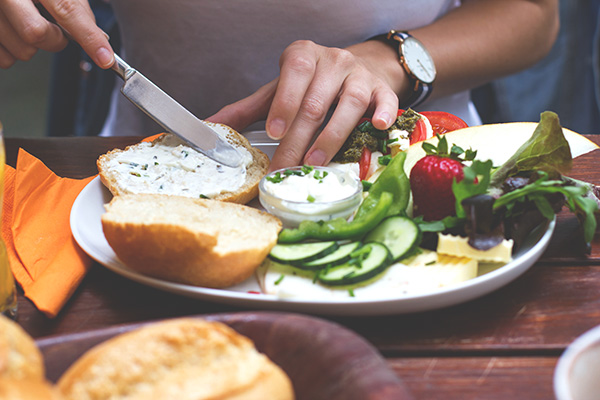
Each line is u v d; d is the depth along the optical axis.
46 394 0.30
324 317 0.42
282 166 0.55
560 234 0.50
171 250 0.43
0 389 0.28
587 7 1.12
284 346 0.36
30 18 0.58
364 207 0.50
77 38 0.55
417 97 0.67
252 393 0.32
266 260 0.46
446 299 0.41
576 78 1.16
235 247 0.44
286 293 0.42
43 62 2.16
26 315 0.43
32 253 0.48
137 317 0.43
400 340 0.41
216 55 0.75
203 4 0.72
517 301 0.44
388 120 0.56
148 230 0.43
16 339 0.32
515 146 0.57
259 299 0.41
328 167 0.54
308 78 0.57
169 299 0.45
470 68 0.76
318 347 0.36
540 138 0.48
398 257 0.45
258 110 0.62
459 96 0.82
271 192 0.50
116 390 0.32
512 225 0.46
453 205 0.48
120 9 0.77
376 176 0.56
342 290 0.43
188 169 0.54
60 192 0.53
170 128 0.55
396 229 0.47
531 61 0.81
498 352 0.41
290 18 0.73
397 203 0.50
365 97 0.57
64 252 0.46
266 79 0.76
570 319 0.42
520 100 1.23
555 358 0.40
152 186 0.53
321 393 0.35
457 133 0.58
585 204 0.45
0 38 0.61
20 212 0.50
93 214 0.52
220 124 0.60
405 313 0.42
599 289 0.45
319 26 0.74
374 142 0.57
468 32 0.76
